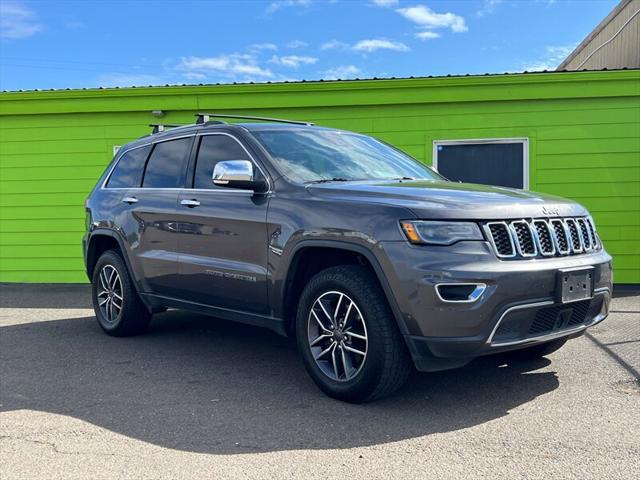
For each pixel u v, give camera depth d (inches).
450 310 130.3
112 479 112.1
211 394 160.9
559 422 136.5
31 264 399.9
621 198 347.3
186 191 196.5
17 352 210.1
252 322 175.3
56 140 393.1
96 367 189.5
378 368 140.2
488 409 145.9
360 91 357.4
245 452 123.4
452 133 357.4
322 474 112.8
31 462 120.0
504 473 111.7
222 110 372.5
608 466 113.7
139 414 146.3
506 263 135.1
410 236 134.3
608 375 171.3
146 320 229.8
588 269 148.7
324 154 184.5
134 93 377.7
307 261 160.4
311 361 155.3
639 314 263.0
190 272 190.2
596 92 339.9
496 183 357.4
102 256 236.1
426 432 132.1
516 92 347.3
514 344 136.3
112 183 238.5
